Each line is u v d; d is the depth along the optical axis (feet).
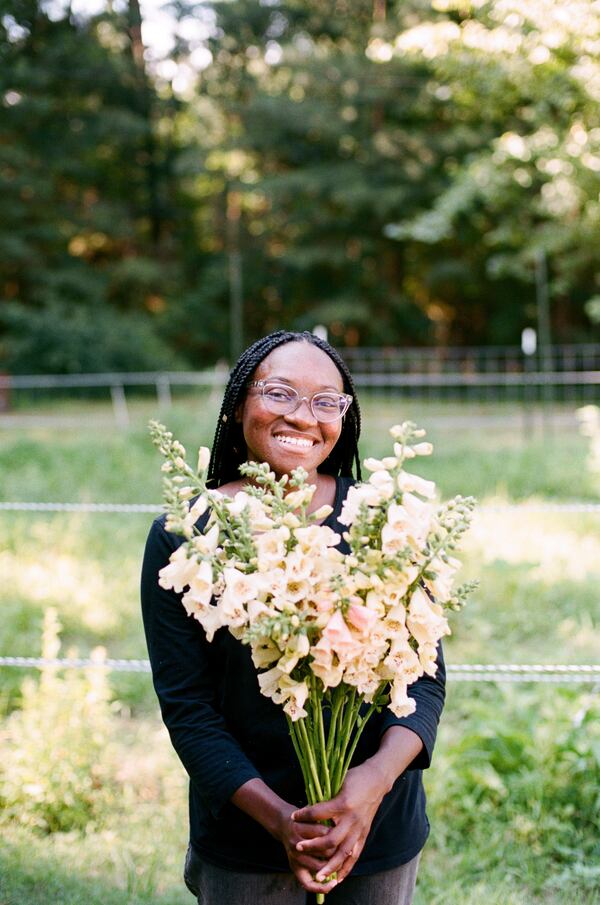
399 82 80.18
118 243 94.02
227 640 6.17
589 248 61.98
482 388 70.54
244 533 5.34
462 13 40.04
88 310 81.61
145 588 6.40
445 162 80.89
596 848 11.00
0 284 85.81
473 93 46.73
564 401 69.62
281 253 88.89
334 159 85.20
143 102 89.51
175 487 5.43
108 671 15.07
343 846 5.66
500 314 86.53
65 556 22.85
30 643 17.49
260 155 89.04
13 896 9.75
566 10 34.14
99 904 9.78
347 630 5.16
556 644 18.03
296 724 5.73
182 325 90.99
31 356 75.51
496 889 10.21
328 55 82.38
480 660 16.93
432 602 5.73
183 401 65.51
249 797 5.83
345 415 6.86
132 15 91.50
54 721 12.66
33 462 35.88
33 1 84.79
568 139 44.16
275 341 6.55
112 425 51.44
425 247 86.38
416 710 6.32
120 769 13.08
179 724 6.13
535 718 13.38
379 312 88.33
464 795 11.80
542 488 32.14
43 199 83.87
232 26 89.81
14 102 81.00
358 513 5.35
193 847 6.52
